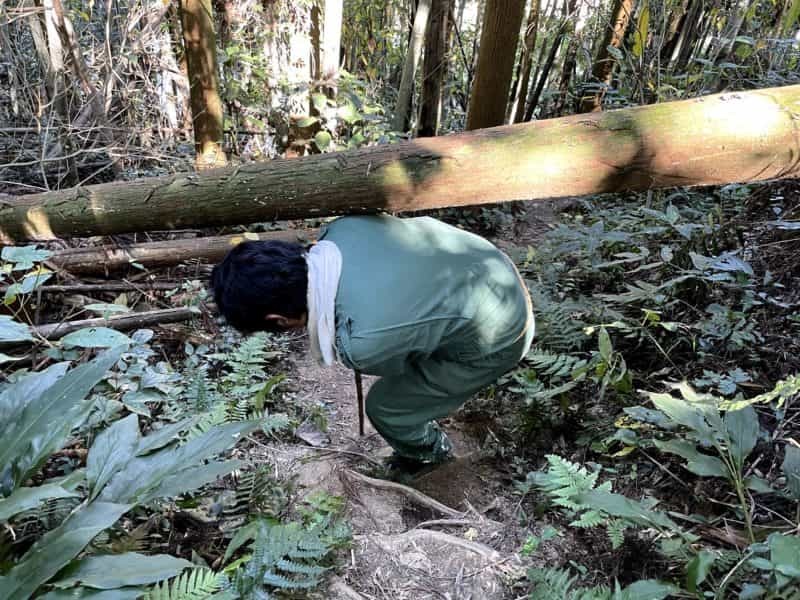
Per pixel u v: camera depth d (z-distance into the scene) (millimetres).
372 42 7773
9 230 3029
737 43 5320
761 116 1815
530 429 2424
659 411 2107
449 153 2131
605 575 1737
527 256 3674
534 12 6117
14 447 1494
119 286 3268
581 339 2764
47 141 4207
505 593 1703
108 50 4270
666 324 2475
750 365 2449
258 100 4988
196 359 2744
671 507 1970
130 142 4477
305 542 1543
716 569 1621
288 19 4609
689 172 1950
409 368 2033
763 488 1722
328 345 1746
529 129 2072
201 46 3934
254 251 1719
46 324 2986
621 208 4660
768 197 3549
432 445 2311
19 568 1199
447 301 1752
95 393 2289
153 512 1851
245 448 2379
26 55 4805
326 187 2328
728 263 2643
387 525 2066
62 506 1674
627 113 1957
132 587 1271
